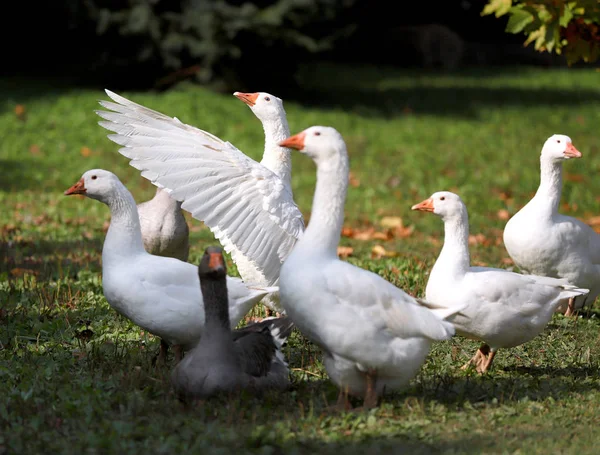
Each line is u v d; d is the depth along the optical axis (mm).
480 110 27094
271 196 7691
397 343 6016
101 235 13750
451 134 23906
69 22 25016
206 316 6105
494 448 5492
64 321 8500
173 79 24719
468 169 20375
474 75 34250
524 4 10164
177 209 9031
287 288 6012
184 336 6840
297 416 5969
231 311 6863
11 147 19844
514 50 38594
